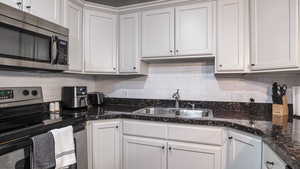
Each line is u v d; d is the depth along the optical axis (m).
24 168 1.20
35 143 1.24
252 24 1.74
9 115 1.56
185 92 2.38
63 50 1.79
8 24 1.32
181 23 2.09
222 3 1.92
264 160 1.20
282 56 1.49
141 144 1.86
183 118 1.69
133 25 2.31
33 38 1.52
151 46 2.22
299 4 1.40
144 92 2.57
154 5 2.18
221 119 1.63
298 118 1.66
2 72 1.62
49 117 1.66
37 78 1.94
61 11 1.86
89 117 1.82
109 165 1.93
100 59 2.31
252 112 2.04
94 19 2.28
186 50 2.07
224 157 1.61
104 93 2.77
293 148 0.89
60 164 1.40
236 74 2.15
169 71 2.45
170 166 1.76
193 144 1.69
